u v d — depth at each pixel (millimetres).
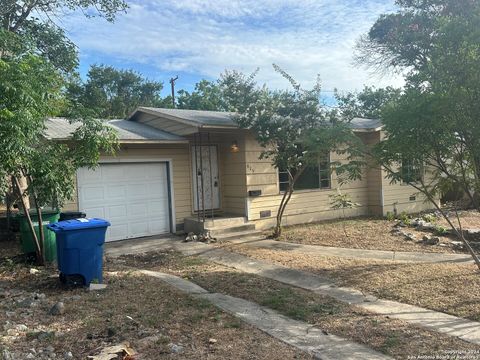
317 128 10359
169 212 12406
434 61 5434
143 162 11906
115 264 8797
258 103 11031
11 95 6352
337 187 14797
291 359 4105
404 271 7379
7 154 6203
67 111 8188
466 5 17266
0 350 4203
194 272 7953
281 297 6250
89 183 10961
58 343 4461
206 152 13195
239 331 4871
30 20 12953
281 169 12414
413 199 16219
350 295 6305
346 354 4223
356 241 10492
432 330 4816
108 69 42594
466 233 10516
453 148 5461
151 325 5016
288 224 13617
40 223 8078
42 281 7125
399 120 5422
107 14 13664
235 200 13086
